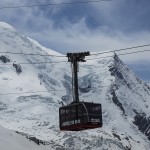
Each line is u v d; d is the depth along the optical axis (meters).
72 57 49.28
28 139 104.56
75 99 58.72
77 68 49.50
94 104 58.09
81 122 57.31
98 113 58.25
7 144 91.12
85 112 57.28
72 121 58.47
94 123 57.75
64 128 59.62
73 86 53.62
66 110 59.22
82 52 48.75
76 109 57.88
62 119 59.88
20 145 96.06
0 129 100.38
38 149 100.75
